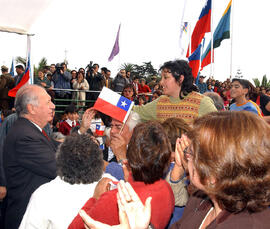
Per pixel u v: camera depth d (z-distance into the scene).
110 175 1.66
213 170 0.74
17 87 4.64
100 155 1.63
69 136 1.67
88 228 0.89
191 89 2.46
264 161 0.70
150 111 2.67
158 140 1.23
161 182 1.28
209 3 7.14
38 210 1.52
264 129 0.75
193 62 5.90
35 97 2.20
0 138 2.76
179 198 1.51
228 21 9.66
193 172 0.87
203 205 1.01
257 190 0.71
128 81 9.78
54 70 9.75
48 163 2.07
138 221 0.84
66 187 1.56
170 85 2.43
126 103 2.09
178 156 1.25
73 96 8.84
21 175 2.09
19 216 2.07
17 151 2.06
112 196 1.12
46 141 2.20
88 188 1.57
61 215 1.50
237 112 0.81
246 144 0.72
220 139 0.74
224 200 0.77
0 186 2.45
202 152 0.77
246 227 0.73
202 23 7.29
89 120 2.49
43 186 1.60
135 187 1.22
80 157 1.54
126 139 2.07
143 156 1.20
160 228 1.18
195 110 2.40
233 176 0.72
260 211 0.74
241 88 3.59
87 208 1.26
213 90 13.55
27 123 2.18
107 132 2.39
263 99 3.85
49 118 2.29
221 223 0.78
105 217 1.08
